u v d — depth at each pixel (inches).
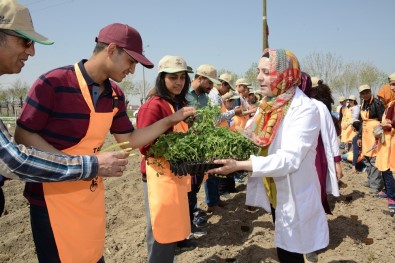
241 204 255.8
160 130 121.6
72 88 96.1
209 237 202.7
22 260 185.5
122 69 99.9
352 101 526.9
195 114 129.7
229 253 180.7
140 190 312.8
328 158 164.4
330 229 201.9
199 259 174.7
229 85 287.3
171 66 135.6
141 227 219.8
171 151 113.8
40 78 94.4
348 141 494.6
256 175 107.7
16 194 292.7
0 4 75.9
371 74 1815.9
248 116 317.7
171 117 121.6
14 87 2027.6
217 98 271.7
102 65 98.2
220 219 230.1
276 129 117.6
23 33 77.2
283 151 111.9
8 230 220.2
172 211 134.0
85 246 102.1
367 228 201.0
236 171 117.3
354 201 244.7
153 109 133.7
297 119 115.1
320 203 124.1
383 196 261.4
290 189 119.0
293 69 118.0
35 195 98.8
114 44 96.3
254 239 194.2
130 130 120.5
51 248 99.6
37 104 91.8
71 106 96.0
